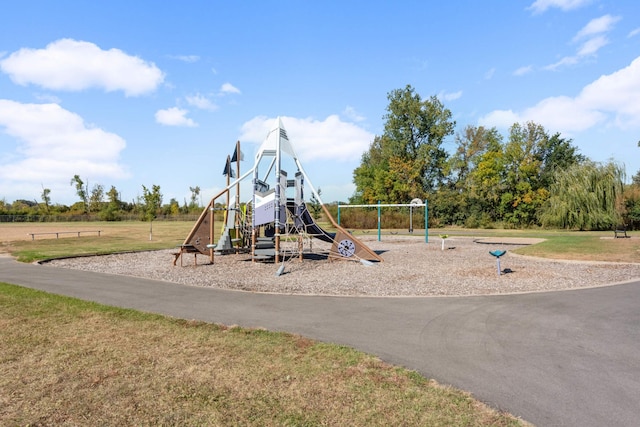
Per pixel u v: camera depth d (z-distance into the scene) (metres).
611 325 6.37
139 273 12.03
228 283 10.38
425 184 53.81
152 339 5.45
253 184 15.05
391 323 6.47
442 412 3.49
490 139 53.34
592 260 14.04
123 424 3.29
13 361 4.64
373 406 3.59
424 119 54.91
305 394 3.81
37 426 3.25
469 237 28.69
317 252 17.58
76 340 5.39
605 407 3.64
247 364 4.55
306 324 6.40
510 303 7.91
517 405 3.68
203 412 3.48
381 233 34.81
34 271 12.23
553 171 44.50
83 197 80.50
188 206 84.44
